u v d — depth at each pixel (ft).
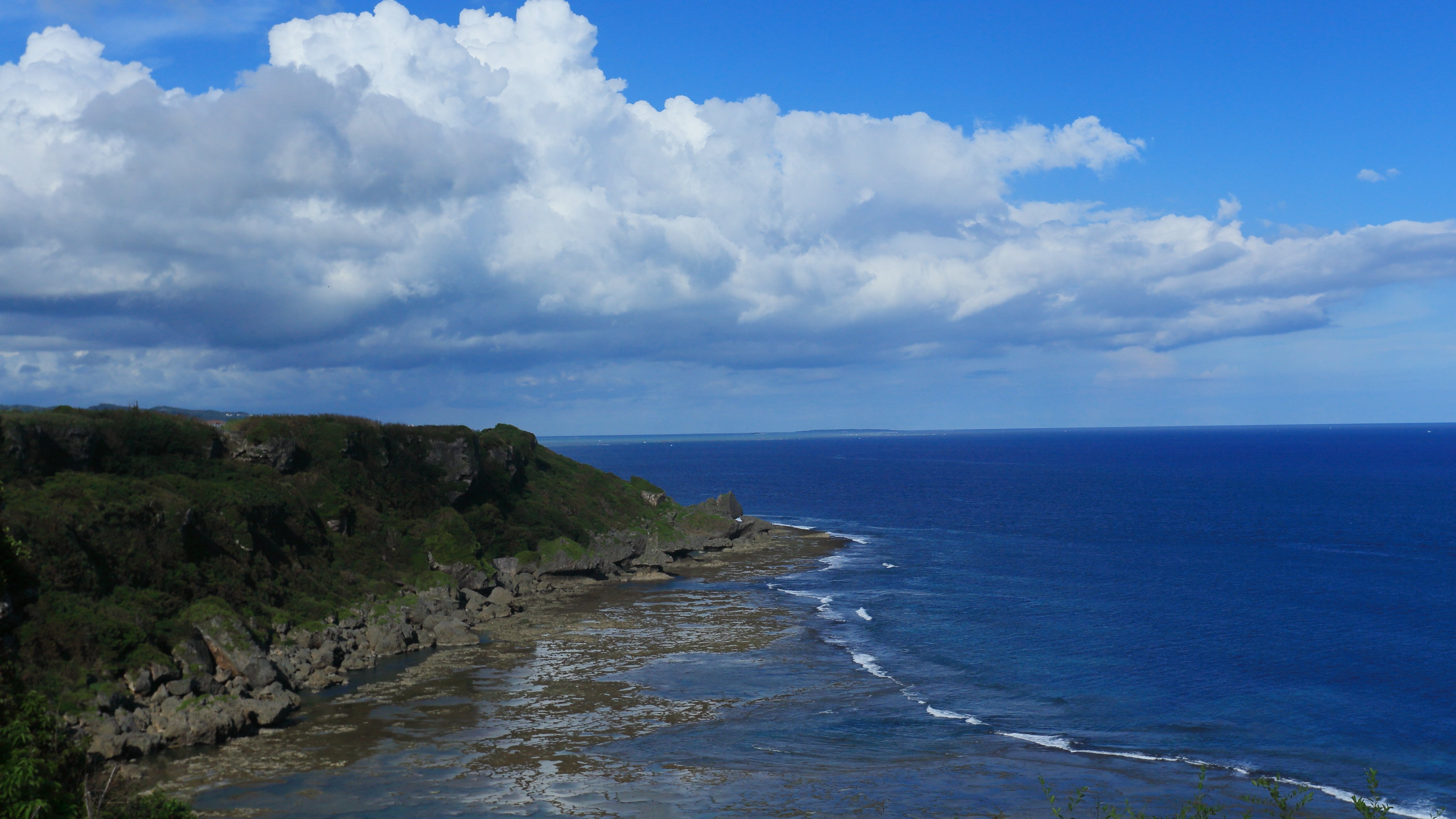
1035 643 194.18
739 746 128.88
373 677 164.14
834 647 189.37
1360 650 188.55
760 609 231.50
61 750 92.38
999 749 129.70
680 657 179.83
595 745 128.26
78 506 161.07
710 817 103.45
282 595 185.06
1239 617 221.46
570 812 103.81
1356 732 138.62
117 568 156.97
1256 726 141.18
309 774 114.73
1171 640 196.75
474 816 101.91
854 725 139.54
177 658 141.59
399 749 124.98
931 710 147.54
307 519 217.15
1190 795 113.29
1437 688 161.48
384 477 257.14
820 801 108.99
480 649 185.98
